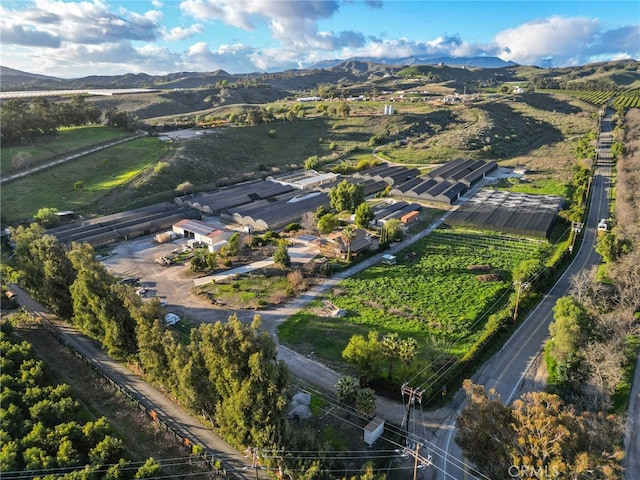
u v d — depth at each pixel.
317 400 43.78
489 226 89.56
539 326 56.75
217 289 67.31
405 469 36.03
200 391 38.69
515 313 56.56
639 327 51.62
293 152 161.00
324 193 113.75
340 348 52.34
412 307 61.00
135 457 37.53
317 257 77.69
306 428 38.06
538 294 64.12
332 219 83.00
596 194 110.69
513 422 30.11
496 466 31.12
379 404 43.38
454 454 37.59
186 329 56.22
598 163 138.38
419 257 77.69
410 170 134.75
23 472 33.59
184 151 133.38
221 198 107.31
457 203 107.06
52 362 51.25
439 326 56.28
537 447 27.61
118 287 47.72
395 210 99.38
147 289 67.62
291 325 57.16
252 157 149.50
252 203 105.06
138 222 91.69
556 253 76.56
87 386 47.09
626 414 40.16
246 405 33.94
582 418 29.27
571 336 44.88
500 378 47.28
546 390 44.53
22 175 107.00
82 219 94.12
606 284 63.84
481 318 57.94
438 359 49.34
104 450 35.56
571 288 66.19
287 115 188.38
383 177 125.00
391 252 80.00
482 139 165.12
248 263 76.31
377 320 58.00
